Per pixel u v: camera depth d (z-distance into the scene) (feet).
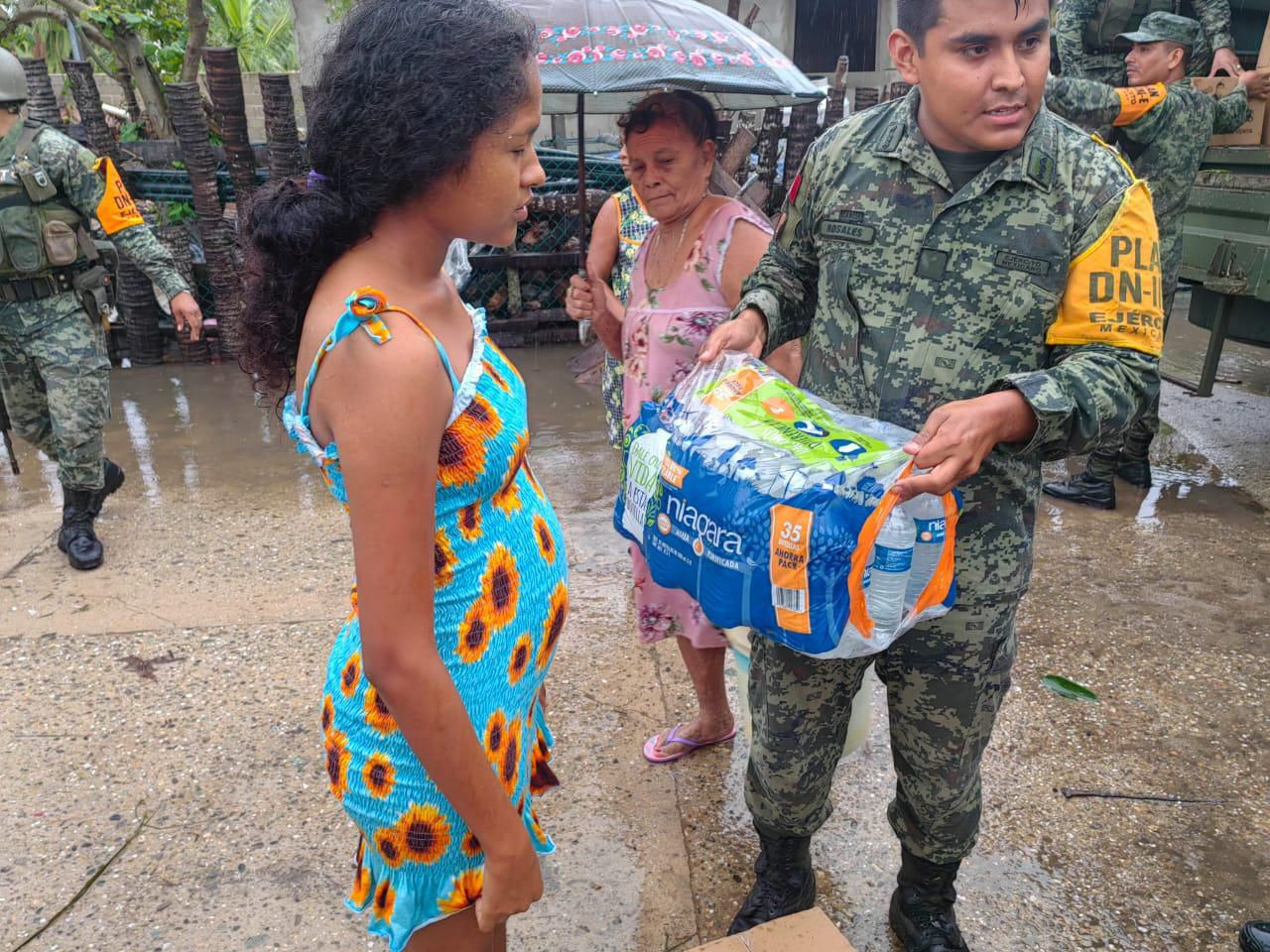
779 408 5.26
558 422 17.94
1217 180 14.61
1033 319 4.99
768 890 6.66
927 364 5.17
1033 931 6.95
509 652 4.42
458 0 3.74
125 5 24.58
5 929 7.02
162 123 25.29
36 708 9.62
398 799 4.35
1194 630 10.86
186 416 18.63
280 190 3.91
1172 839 7.82
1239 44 19.39
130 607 11.57
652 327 7.64
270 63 38.42
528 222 22.06
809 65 42.19
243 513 14.25
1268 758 8.77
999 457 5.19
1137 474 15.01
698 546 5.14
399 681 3.75
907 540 4.69
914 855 6.31
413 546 3.69
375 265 3.91
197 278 22.22
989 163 4.98
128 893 7.34
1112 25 16.67
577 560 12.62
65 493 12.67
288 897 7.29
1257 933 6.41
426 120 3.61
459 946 4.72
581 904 7.18
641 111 7.26
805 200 5.82
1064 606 11.39
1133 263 4.83
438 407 3.73
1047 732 9.13
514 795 4.63
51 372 11.94
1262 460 16.08
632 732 9.14
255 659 10.43
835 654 4.85
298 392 3.93
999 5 4.48
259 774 8.64
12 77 11.32
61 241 11.55
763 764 6.16
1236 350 22.81
